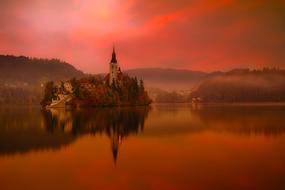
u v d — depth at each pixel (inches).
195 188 1051.3
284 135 2362.2
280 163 1387.8
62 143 2027.6
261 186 1055.6
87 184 1117.1
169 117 4426.7
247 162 1419.8
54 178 1194.0
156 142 2053.4
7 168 1347.2
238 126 3021.7
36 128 2960.1
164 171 1277.1
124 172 1269.7
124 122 3575.3
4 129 2893.7
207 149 1782.7
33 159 1536.7
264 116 4458.7
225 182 1109.7
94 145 1942.7
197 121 3681.1
